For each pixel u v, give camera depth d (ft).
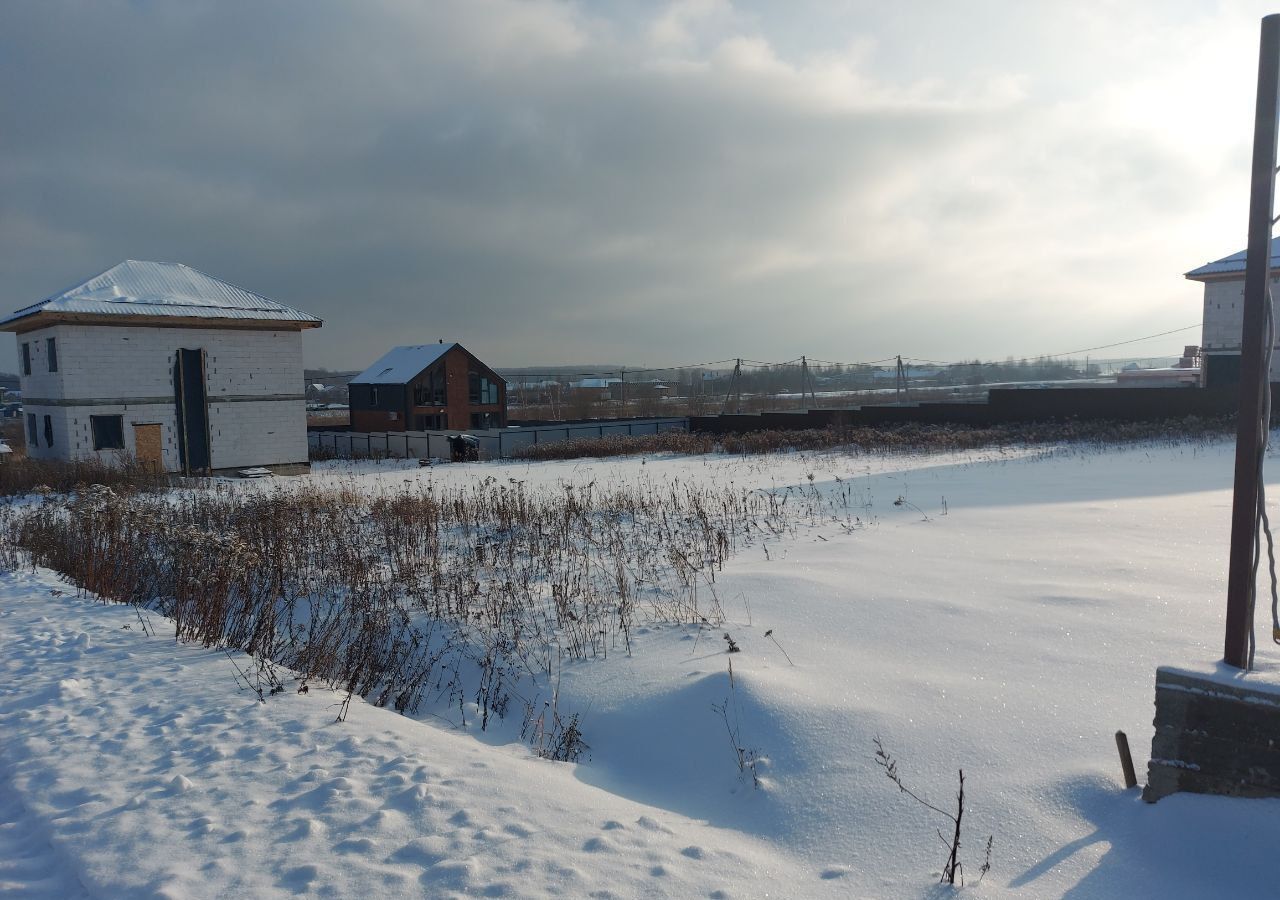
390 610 27.89
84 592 32.50
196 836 12.21
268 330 97.71
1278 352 87.40
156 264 97.96
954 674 17.33
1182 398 87.35
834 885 10.87
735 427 129.80
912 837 11.87
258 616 25.76
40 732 16.99
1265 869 10.05
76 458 84.79
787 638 20.97
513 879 10.79
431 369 164.04
